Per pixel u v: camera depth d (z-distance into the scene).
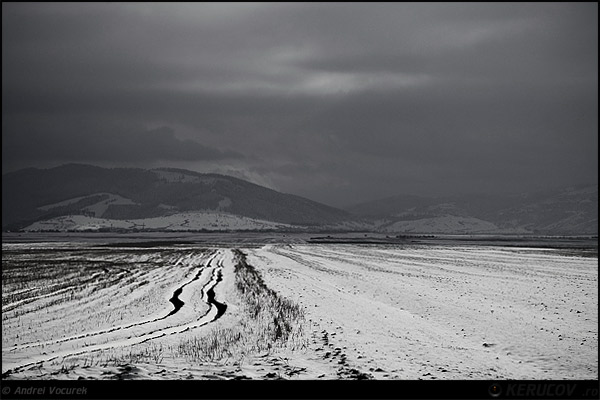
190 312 30.28
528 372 16.31
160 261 72.88
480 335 21.58
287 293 36.41
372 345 19.94
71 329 24.89
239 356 18.48
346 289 38.50
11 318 27.62
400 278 45.84
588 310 27.62
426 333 22.09
